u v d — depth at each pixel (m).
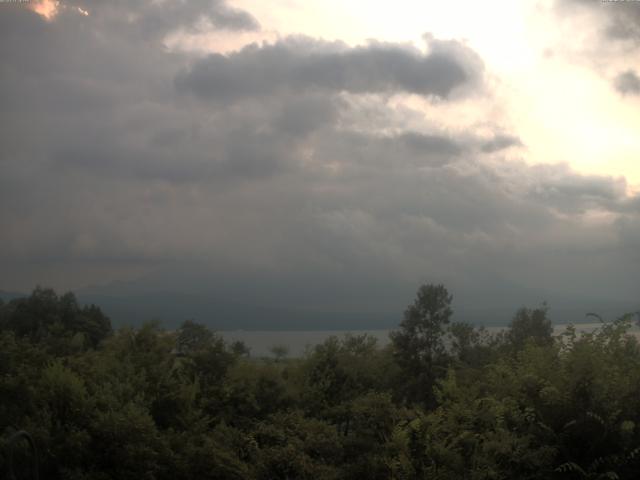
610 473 5.81
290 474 9.21
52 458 8.21
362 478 8.68
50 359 10.80
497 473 6.47
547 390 6.46
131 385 10.77
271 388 13.23
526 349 7.77
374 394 9.71
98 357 12.35
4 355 9.98
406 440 7.74
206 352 13.49
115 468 8.80
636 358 7.25
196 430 10.92
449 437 7.44
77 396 9.22
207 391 12.68
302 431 10.02
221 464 9.52
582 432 6.38
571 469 6.20
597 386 6.38
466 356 18.33
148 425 9.21
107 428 8.84
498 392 7.34
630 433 6.14
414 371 18.17
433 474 7.09
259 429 10.37
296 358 15.27
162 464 9.32
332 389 13.98
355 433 9.38
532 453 6.30
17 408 8.78
